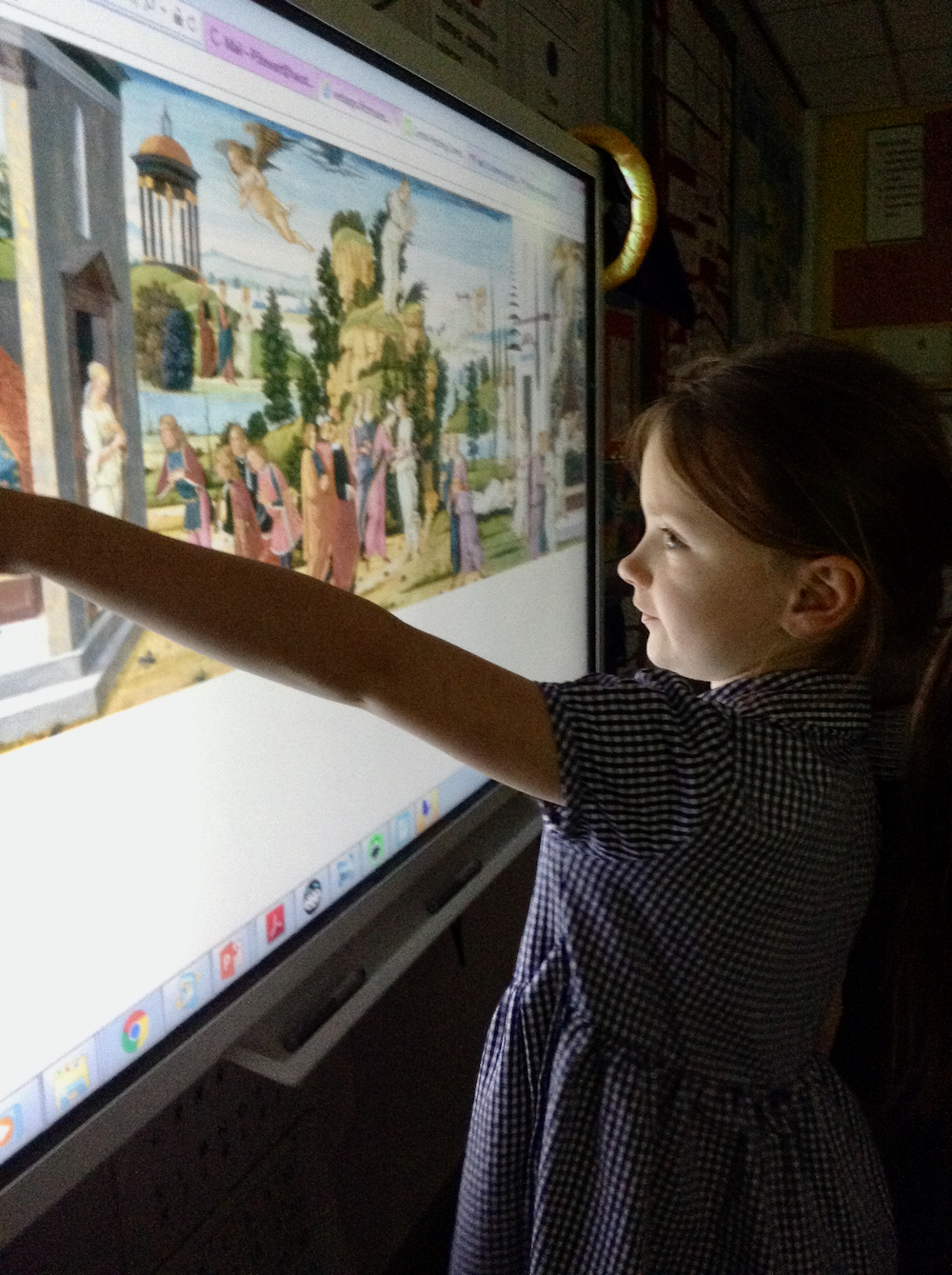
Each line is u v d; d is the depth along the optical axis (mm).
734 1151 639
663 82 1770
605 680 560
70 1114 551
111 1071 580
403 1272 1151
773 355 592
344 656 479
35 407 495
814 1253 631
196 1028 646
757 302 2578
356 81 761
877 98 2932
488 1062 715
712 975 604
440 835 971
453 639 981
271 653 466
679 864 572
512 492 1095
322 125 722
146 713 589
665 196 1807
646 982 622
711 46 2059
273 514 688
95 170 528
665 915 598
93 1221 719
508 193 1037
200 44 600
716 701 613
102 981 567
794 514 546
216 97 615
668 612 615
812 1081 687
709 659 617
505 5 1223
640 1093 621
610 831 543
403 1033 1148
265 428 676
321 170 723
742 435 547
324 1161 977
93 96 524
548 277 1158
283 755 727
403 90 829
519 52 1267
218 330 626
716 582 586
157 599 445
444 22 1073
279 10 666
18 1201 511
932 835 665
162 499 585
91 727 548
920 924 683
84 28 516
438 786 987
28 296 488
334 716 792
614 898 618
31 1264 673
